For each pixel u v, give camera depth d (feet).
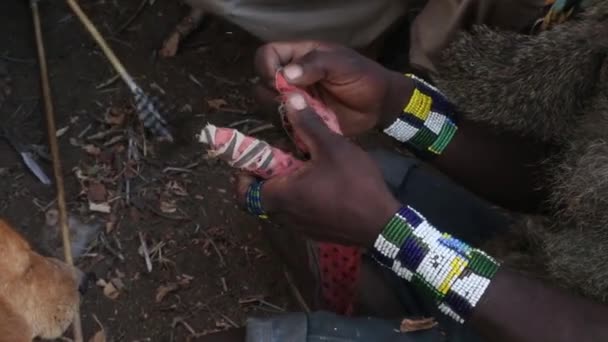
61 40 8.23
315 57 4.68
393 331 4.58
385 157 5.66
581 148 4.22
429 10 6.93
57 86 7.91
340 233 4.29
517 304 4.08
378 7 7.57
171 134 7.72
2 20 8.29
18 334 4.33
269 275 7.00
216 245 7.11
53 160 7.28
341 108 4.98
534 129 4.75
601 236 4.10
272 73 4.75
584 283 4.16
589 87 4.48
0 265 4.38
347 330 4.54
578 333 4.03
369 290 5.31
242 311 6.81
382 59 8.29
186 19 8.37
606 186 3.97
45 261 4.86
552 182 4.60
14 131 7.55
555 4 4.87
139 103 7.52
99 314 6.63
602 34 4.31
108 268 6.86
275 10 7.34
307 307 6.38
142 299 6.75
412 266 4.19
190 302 6.79
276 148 4.52
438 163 5.28
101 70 8.06
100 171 7.40
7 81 7.88
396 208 4.17
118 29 8.41
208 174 7.51
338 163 4.17
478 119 4.92
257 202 4.36
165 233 7.11
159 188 7.37
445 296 4.17
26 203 7.13
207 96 8.09
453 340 4.64
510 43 4.88
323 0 7.39
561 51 4.47
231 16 7.30
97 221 7.10
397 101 4.99
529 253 4.84
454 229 5.42
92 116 7.74
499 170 5.19
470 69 4.95
